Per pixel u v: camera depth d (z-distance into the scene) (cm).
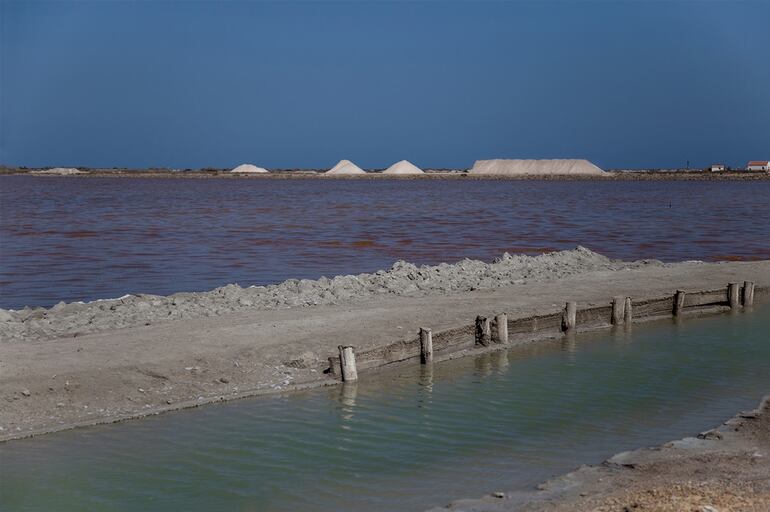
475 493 1095
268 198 9762
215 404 1506
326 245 4150
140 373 1576
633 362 1838
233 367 1658
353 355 1661
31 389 1455
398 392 1596
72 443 1304
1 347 1697
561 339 2089
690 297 2459
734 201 9188
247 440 1321
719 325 2273
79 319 2008
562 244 4272
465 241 4397
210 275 3073
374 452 1264
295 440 1321
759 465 1134
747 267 3141
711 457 1173
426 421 1415
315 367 1712
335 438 1331
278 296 2314
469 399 1548
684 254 3888
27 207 7288
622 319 2273
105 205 7775
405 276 2681
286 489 1124
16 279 2908
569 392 1595
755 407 1488
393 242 4325
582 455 1240
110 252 3731
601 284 2700
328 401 1534
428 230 5088
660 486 1052
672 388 1623
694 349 1972
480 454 1251
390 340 1878
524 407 1496
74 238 4341
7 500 1092
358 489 1120
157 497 1103
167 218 5978
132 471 1193
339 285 2492
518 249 4016
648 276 2891
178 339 1795
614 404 1513
